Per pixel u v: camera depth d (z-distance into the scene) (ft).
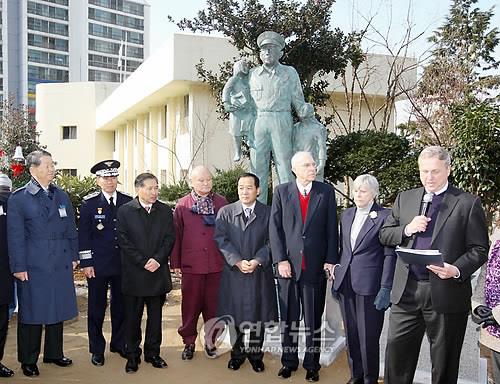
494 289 9.97
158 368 15.47
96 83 87.97
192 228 16.02
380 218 13.57
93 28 175.32
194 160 47.44
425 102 41.68
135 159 74.64
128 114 71.46
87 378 14.75
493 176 23.49
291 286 14.24
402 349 11.93
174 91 51.34
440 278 11.10
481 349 17.54
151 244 15.08
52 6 168.25
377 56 49.19
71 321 20.68
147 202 15.21
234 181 31.27
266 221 15.06
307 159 14.08
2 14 163.32
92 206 16.20
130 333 15.24
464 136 23.40
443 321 11.28
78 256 15.80
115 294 16.51
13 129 73.61
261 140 19.39
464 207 11.21
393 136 27.02
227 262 14.73
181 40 44.42
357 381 13.94
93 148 88.22
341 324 17.22
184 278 16.11
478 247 11.02
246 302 14.88
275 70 19.22
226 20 33.50
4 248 14.61
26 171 32.32
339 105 51.21
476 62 47.37
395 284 11.89
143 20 185.47
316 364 14.53
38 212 14.78
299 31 32.99
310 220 14.08
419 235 11.54
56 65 169.58
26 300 14.80
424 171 11.39
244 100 19.65
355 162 26.25
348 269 13.76
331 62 34.14
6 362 16.19
